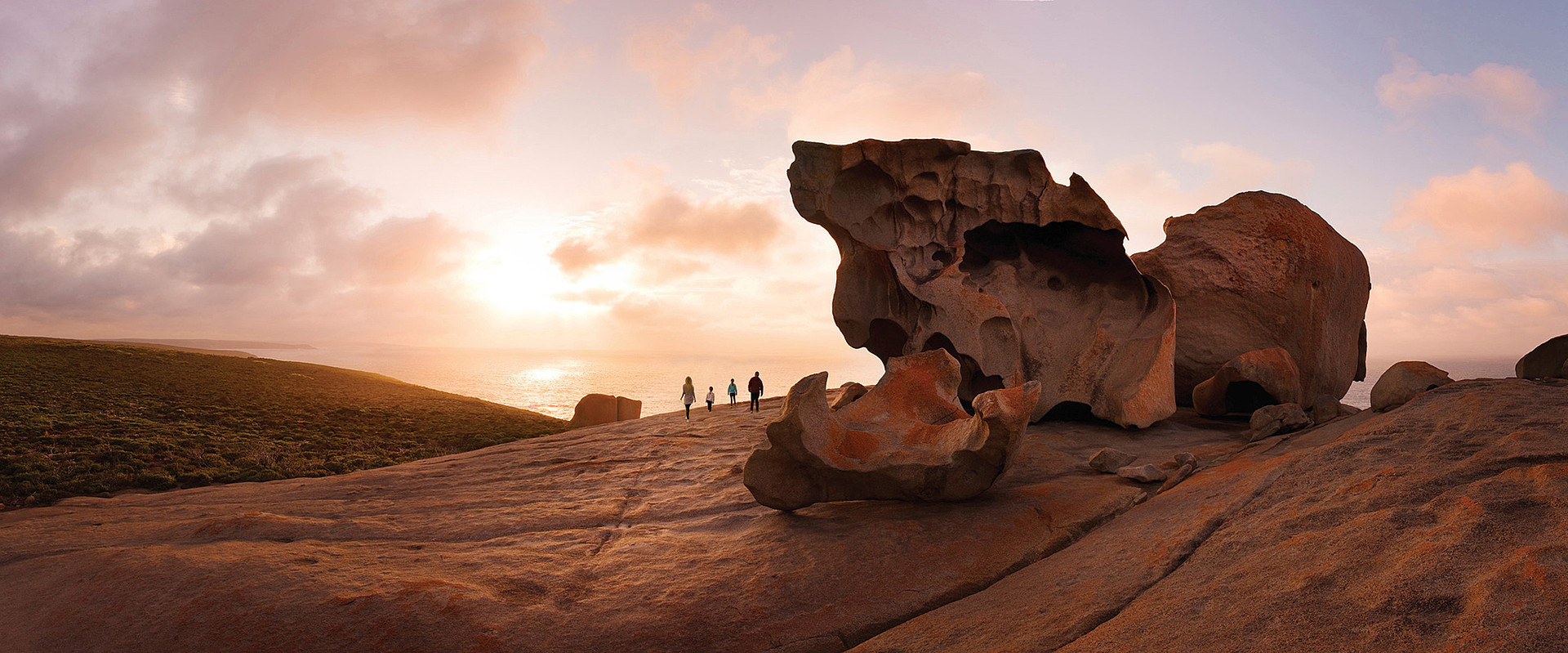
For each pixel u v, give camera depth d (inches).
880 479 305.6
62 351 1676.9
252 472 733.3
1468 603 106.6
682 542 288.2
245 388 1494.8
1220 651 117.3
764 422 669.3
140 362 1702.8
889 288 566.6
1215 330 566.3
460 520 342.3
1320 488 197.9
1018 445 298.7
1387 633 106.2
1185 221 596.7
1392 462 202.4
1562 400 235.6
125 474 672.4
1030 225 549.0
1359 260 642.2
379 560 271.4
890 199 555.2
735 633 206.8
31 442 762.8
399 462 890.1
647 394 6668.3
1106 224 519.2
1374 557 134.0
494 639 202.4
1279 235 573.0
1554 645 89.9
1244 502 207.6
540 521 337.1
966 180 547.5
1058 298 559.8
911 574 235.8
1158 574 171.5
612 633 208.5
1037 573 213.3
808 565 248.7
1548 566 107.4
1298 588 130.6
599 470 475.8
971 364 530.0
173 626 215.9
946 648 167.3
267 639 205.5
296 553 272.2
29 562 293.6
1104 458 351.9
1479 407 240.1
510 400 5482.3
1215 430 478.3
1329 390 591.8
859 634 204.7
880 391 366.0
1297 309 559.8
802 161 550.9
